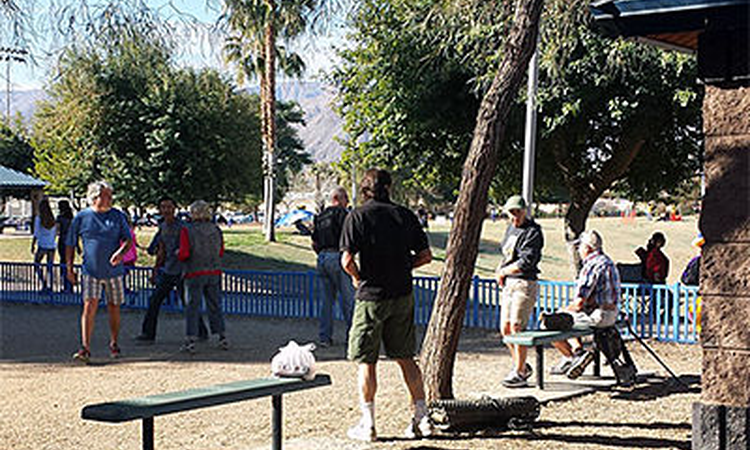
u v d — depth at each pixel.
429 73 18.36
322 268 13.80
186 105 34.56
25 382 10.95
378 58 18.72
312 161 86.12
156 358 12.80
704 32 6.41
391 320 7.70
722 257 6.38
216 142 34.94
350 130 20.33
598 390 10.30
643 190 22.00
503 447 7.57
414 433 7.85
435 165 20.05
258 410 9.30
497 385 10.56
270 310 18.16
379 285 7.56
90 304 12.36
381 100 19.25
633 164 21.03
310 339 14.78
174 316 18.22
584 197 20.03
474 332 15.60
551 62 12.95
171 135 34.03
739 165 6.32
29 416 9.07
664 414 9.06
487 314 16.14
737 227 6.33
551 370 11.26
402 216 7.61
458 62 17.78
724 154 6.37
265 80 33.22
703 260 6.45
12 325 16.89
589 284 10.48
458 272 8.27
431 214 91.00
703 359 6.47
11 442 8.01
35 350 13.66
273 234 35.25
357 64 19.53
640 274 17.94
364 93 19.72
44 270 20.50
